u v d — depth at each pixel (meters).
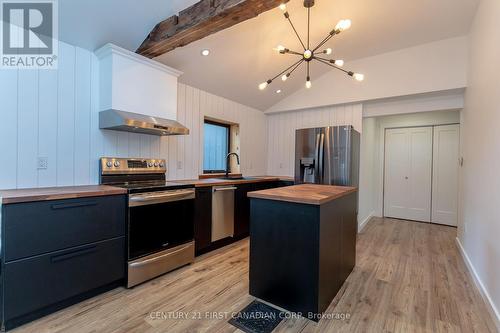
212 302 1.98
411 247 3.41
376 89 3.75
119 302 1.96
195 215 2.84
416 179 5.05
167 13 2.29
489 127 2.10
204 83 3.54
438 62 3.31
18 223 1.58
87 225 1.91
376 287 2.26
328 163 3.70
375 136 5.31
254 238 2.06
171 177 3.27
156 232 2.37
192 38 2.31
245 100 4.36
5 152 1.95
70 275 1.83
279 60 3.51
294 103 4.58
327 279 1.91
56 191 1.88
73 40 2.25
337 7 2.64
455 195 4.65
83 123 2.38
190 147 3.54
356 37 3.24
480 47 2.46
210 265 2.70
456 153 4.65
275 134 5.02
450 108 3.49
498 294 1.77
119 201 2.10
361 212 4.36
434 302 2.02
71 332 1.60
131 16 2.26
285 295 1.89
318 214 1.74
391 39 3.29
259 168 4.93
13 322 1.62
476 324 1.75
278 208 1.93
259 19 2.68
